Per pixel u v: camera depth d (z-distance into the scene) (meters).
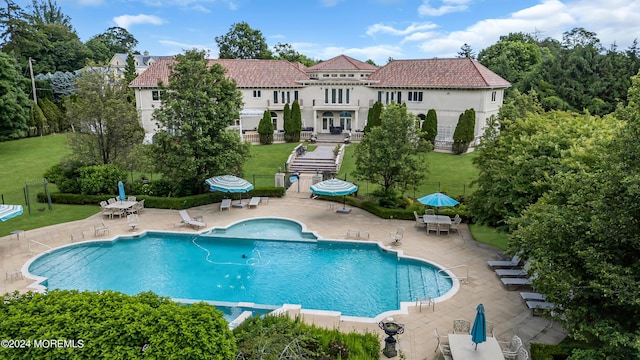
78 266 22.38
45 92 73.12
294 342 12.72
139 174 40.31
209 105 31.72
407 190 32.69
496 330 15.84
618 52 57.97
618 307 11.39
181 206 31.52
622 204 11.27
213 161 31.91
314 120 59.41
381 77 57.91
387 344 14.16
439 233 26.38
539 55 83.81
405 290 19.81
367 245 24.91
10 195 34.09
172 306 12.02
